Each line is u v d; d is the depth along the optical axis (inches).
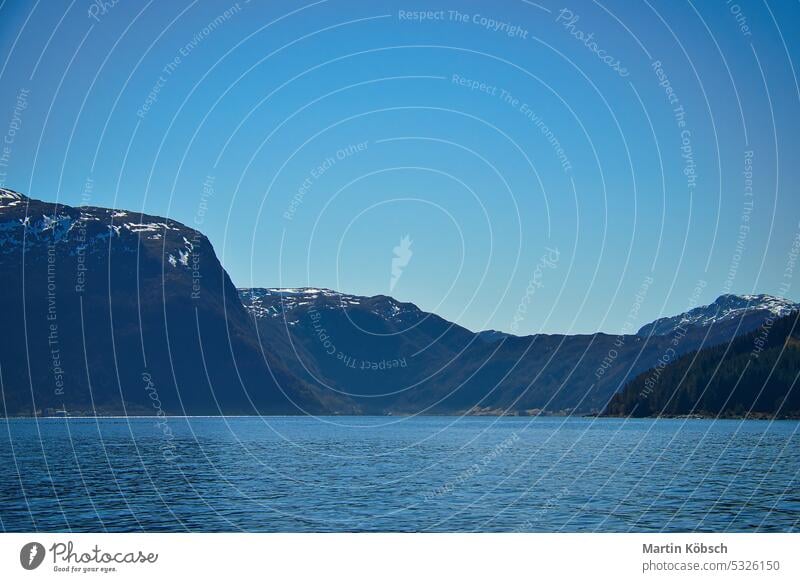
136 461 3265.3
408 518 1711.4
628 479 2456.9
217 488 2241.6
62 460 3304.6
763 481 2378.2
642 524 1633.9
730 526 1614.2
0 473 2679.6
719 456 3437.5
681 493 2100.1
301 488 2249.0
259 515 1755.7
